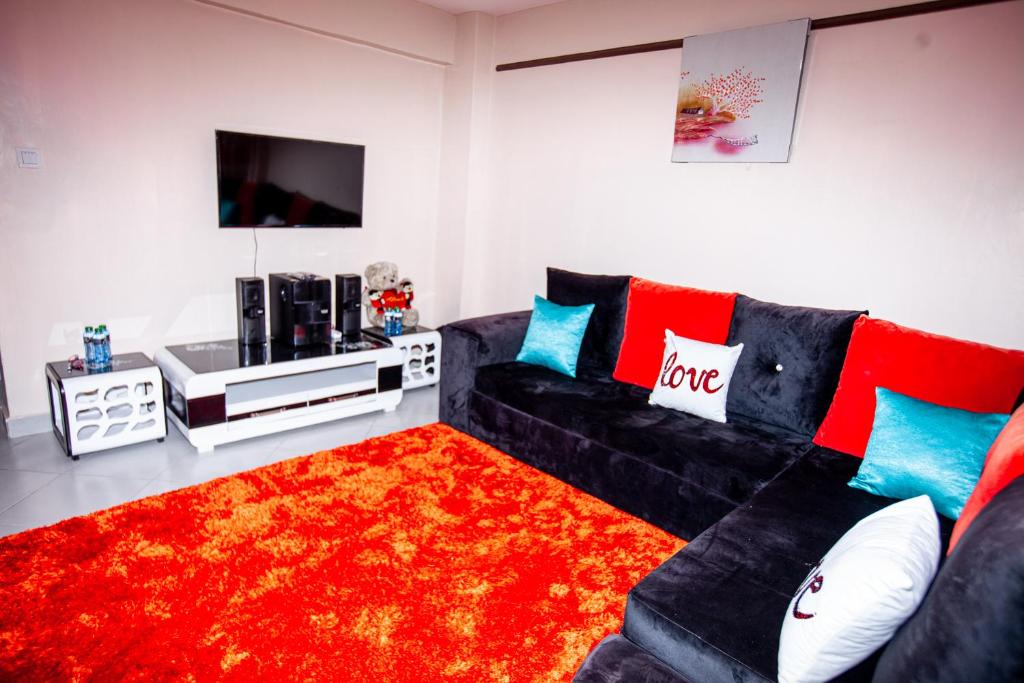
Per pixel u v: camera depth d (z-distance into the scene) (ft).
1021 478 3.21
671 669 4.02
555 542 7.18
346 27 11.32
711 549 5.12
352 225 12.40
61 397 8.31
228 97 10.43
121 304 9.93
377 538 7.04
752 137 9.16
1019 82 7.01
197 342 10.79
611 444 7.95
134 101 9.41
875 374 6.95
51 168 8.86
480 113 13.39
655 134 10.55
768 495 6.09
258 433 9.71
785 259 9.21
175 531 6.92
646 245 10.98
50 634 5.31
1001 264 7.38
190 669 5.03
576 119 11.78
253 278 10.43
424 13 12.54
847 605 3.33
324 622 5.65
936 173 7.71
